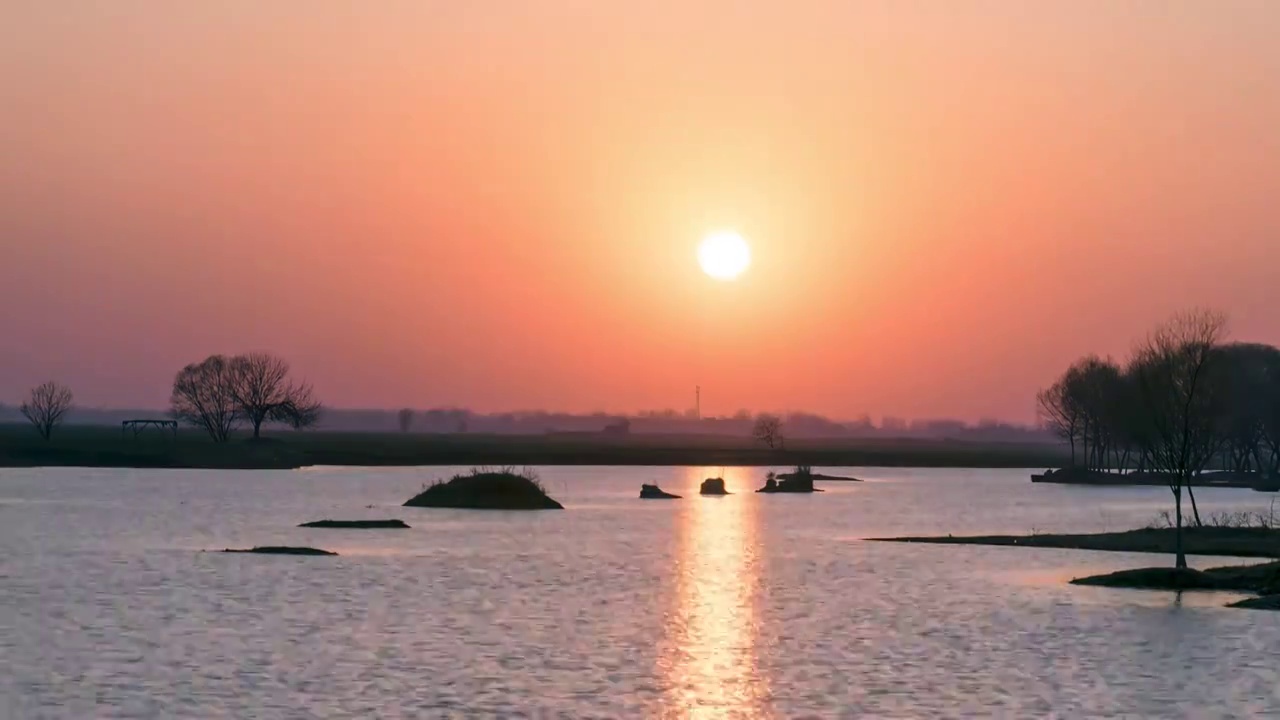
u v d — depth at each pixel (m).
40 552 95.50
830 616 63.75
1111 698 44.81
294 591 72.69
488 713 42.72
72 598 69.31
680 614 64.56
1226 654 52.12
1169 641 55.09
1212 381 149.38
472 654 52.88
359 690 45.97
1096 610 64.12
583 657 52.38
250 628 59.28
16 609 65.00
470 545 103.38
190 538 108.44
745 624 61.22
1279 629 57.91
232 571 82.56
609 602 69.12
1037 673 48.97
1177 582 72.94
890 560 92.12
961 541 107.25
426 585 75.81
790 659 52.09
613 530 121.62
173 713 42.62
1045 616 62.41
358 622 61.28
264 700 44.44
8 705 43.75
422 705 43.75
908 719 42.16
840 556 95.62
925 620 61.97
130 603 67.44
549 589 74.62
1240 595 69.62
